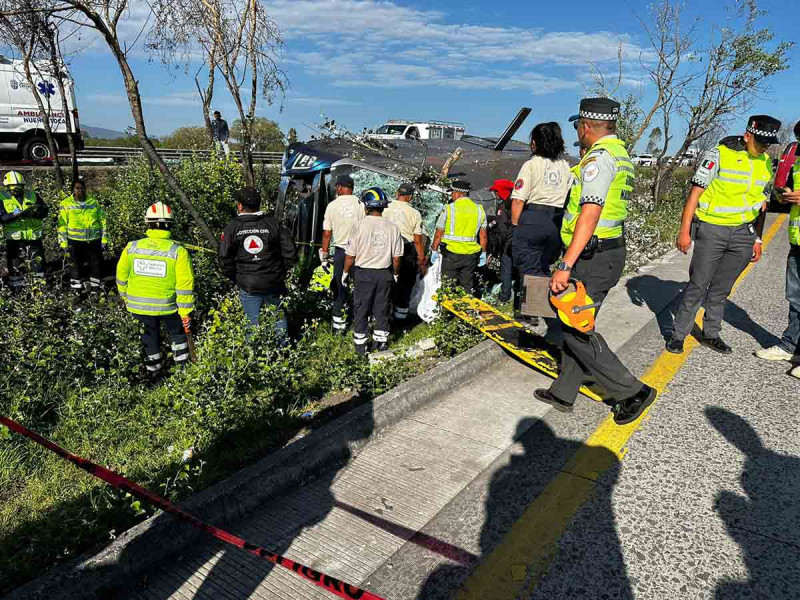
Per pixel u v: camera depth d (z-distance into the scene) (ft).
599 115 11.33
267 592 7.69
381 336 17.80
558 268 11.35
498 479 10.23
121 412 12.99
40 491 9.77
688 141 45.19
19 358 13.39
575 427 12.05
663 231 35.78
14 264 25.36
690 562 8.09
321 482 10.25
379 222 16.96
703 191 14.78
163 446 11.64
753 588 7.59
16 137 50.88
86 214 25.88
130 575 7.81
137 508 8.10
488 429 12.04
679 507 9.32
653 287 23.36
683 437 11.54
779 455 10.84
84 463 6.49
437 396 13.53
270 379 12.85
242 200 15.64
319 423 12.41
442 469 10.60
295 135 34.06
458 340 16.24
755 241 15.12
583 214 10.85
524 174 17.46
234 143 55.57
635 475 10.25
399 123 46.85
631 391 11.52
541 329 18.06
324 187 24.52
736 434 11.64
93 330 15.11
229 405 11.55
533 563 8.14
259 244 15.58
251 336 13.55
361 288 17.07
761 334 17.78
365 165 24.68
